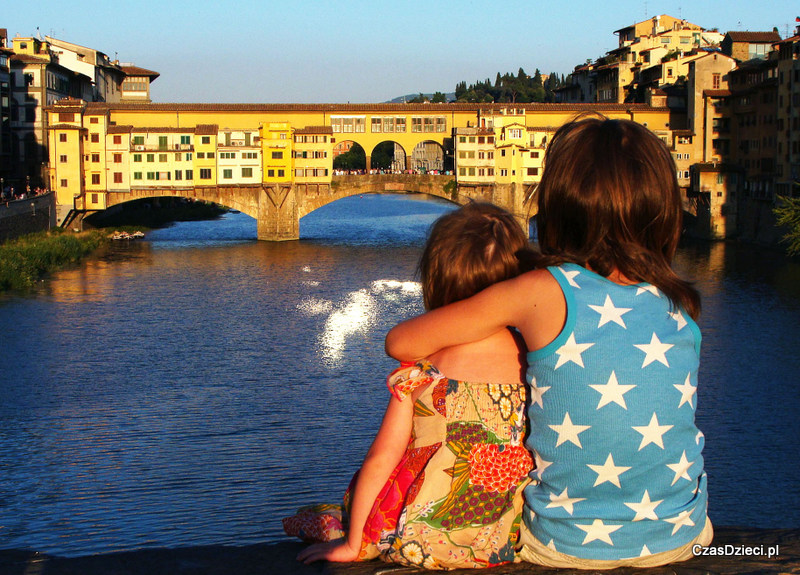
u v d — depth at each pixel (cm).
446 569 422
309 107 11050
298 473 2477
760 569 409
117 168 10212
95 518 2094
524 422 418
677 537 394
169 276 7038
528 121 11269
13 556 512
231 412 3178
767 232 9288
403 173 10944
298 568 450
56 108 9975
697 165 10038
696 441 393
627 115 10994
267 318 5222
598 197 380
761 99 9575
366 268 7612
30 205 8406
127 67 15612
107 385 3594
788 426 2967
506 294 384
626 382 367
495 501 418
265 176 10300
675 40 13225
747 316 5144
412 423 435
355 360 4088
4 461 2583
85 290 6244
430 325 405
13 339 4500
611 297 375
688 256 8212
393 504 435
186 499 2239
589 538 386
